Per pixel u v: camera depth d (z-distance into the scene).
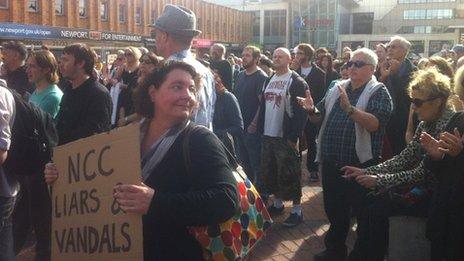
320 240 5.25
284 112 5.64
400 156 3.80
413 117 4.76
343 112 4.39
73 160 2.26
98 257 2.13
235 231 2.18
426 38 71.00
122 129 2.08
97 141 2.16
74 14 35.78
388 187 3.65
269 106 5.73
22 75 5.73
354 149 4.30
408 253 3.74
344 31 76.69
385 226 3.82
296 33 67.31
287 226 5.62
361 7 77.69
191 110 2.25
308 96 4.60
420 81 3.53
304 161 9.38
